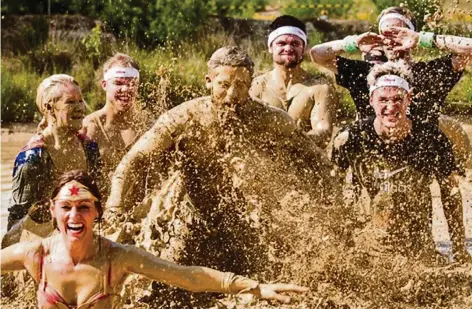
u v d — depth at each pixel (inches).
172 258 290.2
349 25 896.9
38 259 222.2
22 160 298.4
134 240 289.3
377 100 307.6
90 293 221.6
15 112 695.1
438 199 422.9
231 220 301.7
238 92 283.3
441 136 314.5
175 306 282.4
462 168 328.8
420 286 295.9
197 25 857.5
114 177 292.8
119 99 339.3
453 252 321.1
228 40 845.8
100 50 796.6
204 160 296.7
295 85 343.3
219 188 299.9
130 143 340.5
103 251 222.7
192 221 295.9
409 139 311.3
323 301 285.7
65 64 788.6
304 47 343.9
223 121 288.7
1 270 222.2
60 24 834.2
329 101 341.1
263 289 219.3
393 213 309.9
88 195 219.3
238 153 295.0
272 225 300.2
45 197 299.4
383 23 334.6
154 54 800.9
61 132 304.5
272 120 291.6
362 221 304.0
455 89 586.9
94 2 868.0
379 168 311.9
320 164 299.9
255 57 815.1
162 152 294.8
